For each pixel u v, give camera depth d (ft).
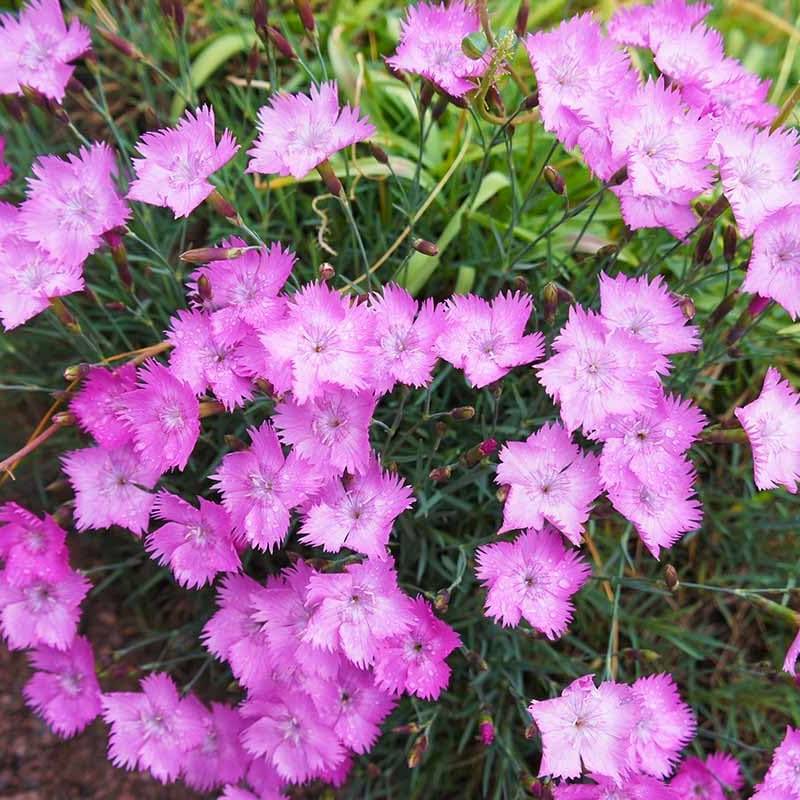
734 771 0.91
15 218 0.89
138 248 1.05
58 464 1.08
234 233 1.03
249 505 0.82
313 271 1.05
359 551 0.79
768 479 0.83
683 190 0.85
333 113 0.84
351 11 1.18
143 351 0.92
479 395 0.96
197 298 0.85
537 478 0.81
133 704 0.90
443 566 0.98
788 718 1.05
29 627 0.91
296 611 0.85
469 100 0.89
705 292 1.09
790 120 1.11
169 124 1.11
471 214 1.02
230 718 0.91
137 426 0.85
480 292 1.04
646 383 0.81
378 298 0.83
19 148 1.08
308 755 0.87
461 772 1.02
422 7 0.88
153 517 0.97
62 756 1.02
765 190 0.85
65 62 0.93
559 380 0.80
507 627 0.95
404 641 0.83
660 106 0.86
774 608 0.85
